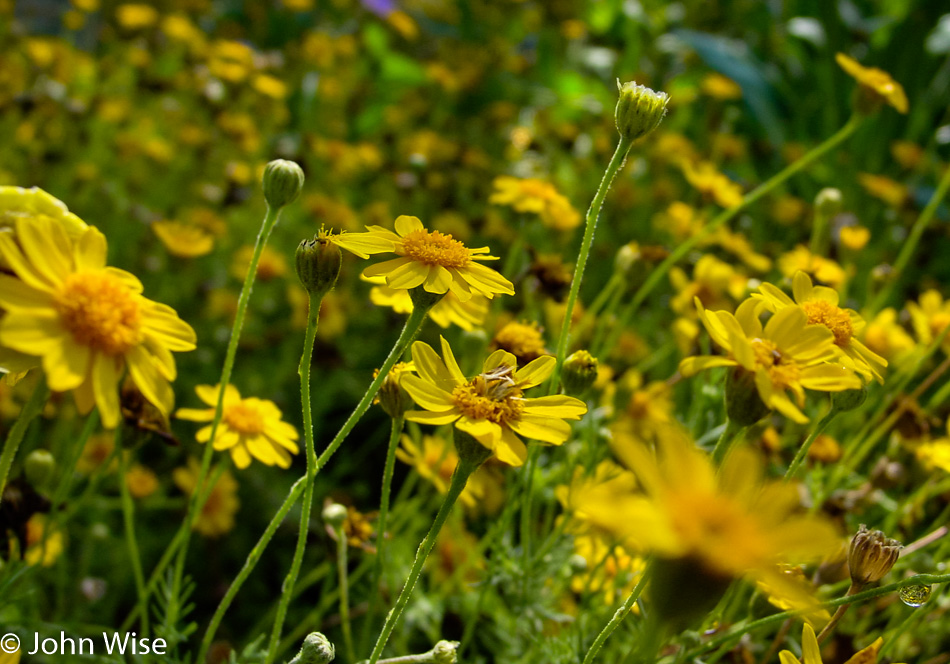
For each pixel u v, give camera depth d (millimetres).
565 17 787
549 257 280
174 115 559
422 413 202
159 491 316
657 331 387
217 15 756
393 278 210
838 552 234
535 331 250
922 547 249
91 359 194
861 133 609
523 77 719
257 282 418
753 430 242
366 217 454
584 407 207
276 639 217
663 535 176
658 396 282
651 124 217
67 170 469
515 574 247
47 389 198
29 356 197
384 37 706
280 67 613
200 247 366
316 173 518
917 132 619
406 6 833
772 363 199
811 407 282
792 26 633
